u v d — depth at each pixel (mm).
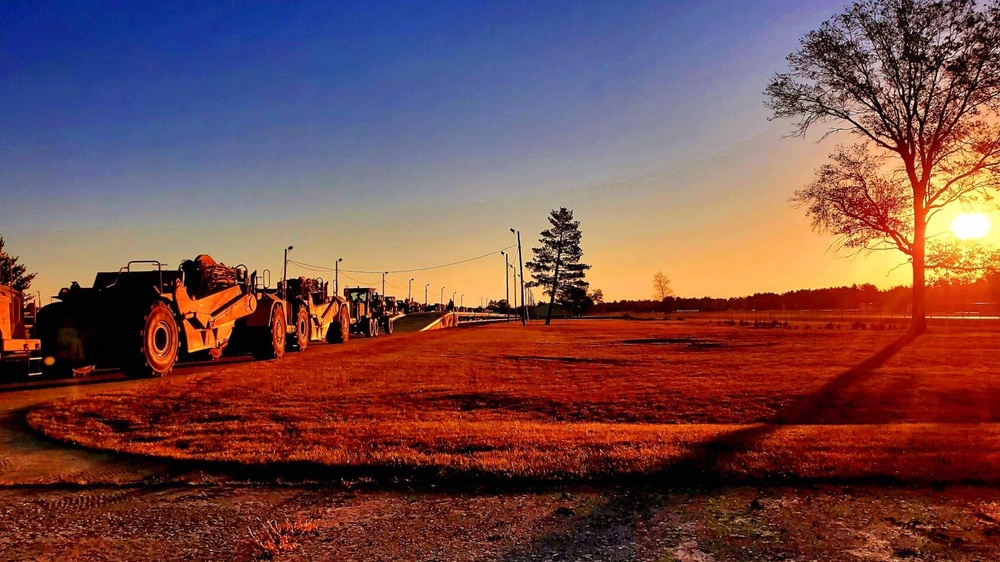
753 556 4965
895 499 6379
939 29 28594
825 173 33094
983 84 28422
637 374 18484
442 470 7301
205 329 18906
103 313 15773
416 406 13000
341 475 7340
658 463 7445
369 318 41906
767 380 16703
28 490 6887
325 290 31781
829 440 8711
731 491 6703
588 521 5801
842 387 15164
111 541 5367
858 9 29359
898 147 30938
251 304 21891
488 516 5961
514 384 16125
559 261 86625
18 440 9219
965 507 6121
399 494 6688
